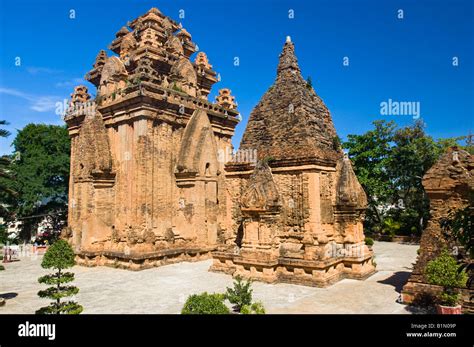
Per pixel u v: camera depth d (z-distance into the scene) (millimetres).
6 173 18281
